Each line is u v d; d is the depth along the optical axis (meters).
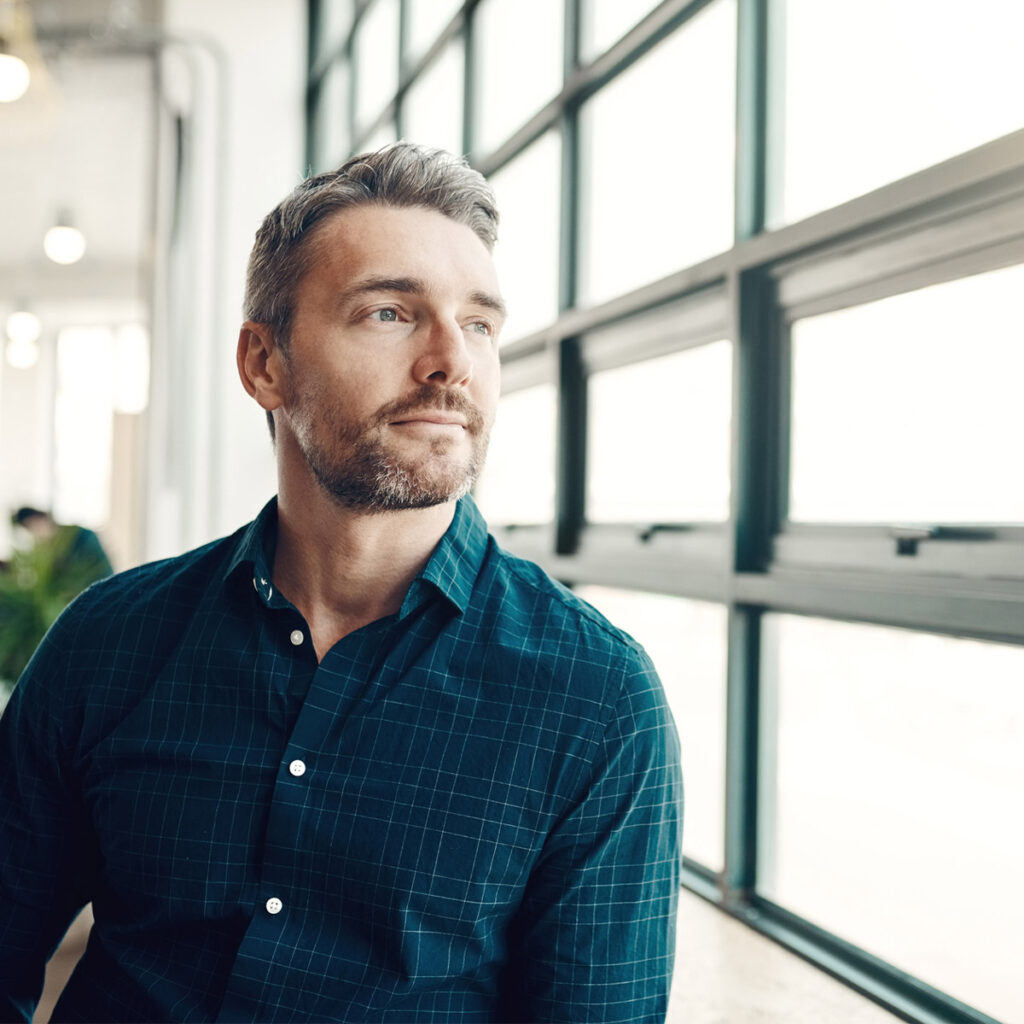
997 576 1.29
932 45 1.43
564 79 2.55
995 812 1.30
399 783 0.83
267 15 4.75
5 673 3.94
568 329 2.48
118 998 0.87
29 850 0.94
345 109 4.61
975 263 1.34
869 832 1.53
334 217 0.84
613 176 2.41
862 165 1.58
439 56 3.44
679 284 1.98
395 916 0.80
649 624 2.23
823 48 1.68
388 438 0.81
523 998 0.84
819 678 1.65
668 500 2.18
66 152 6.73
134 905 0.88
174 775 0.87
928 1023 1.31
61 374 10.23
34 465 10.11
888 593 1.40
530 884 0.84
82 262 9.41
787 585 1.62
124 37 4.51
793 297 1.71
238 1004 0.81
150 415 4.51
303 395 0.85
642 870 0.84
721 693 1.95
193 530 4.43
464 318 0.84
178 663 0.90
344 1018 0.80
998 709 1.30
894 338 1.51
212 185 4.61
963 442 1.38
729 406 1.86
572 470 2.56
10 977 0.95
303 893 0.82
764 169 1.80
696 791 2.03
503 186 3.02
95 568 4.19
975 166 1.25
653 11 2.13
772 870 1.75
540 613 0.91
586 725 0.83
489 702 0.85
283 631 0.88
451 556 0.90
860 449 1.58
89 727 0.92
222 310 4.56
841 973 1.47
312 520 0.88
